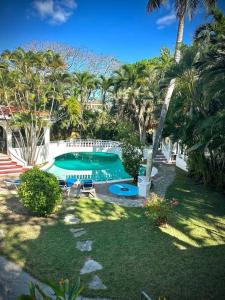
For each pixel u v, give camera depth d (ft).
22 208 44.60
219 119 45.39
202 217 44.52
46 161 83.61
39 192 39.45
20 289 24.88
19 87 72.95
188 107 61.31
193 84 56.59
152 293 25.22
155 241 35.24
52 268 28.35
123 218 42.42
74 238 35.17
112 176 76.59
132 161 63.87
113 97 122.52
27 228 37.35
